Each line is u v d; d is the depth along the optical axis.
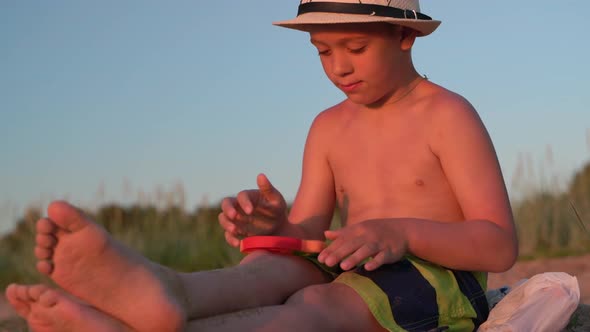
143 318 1.38
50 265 1.36
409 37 2.14
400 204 2.09
